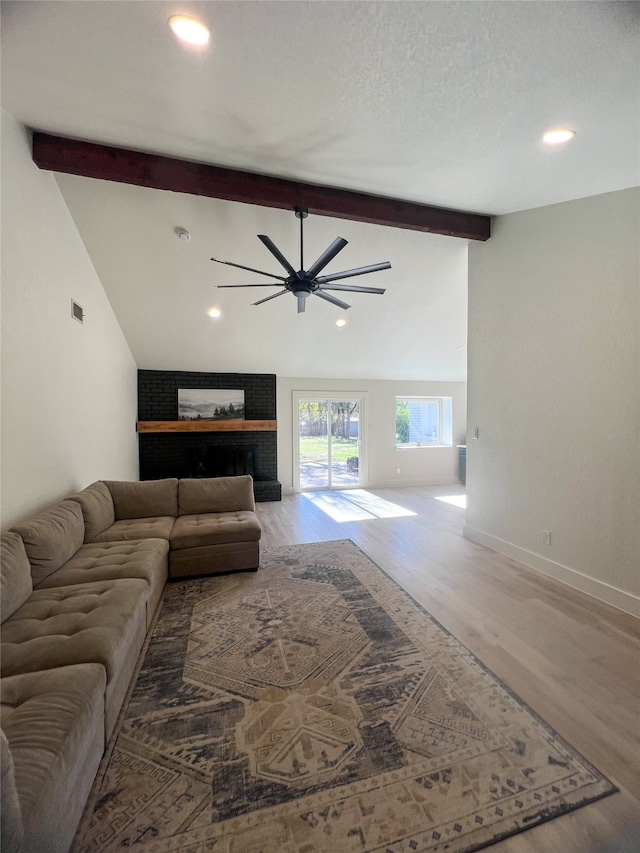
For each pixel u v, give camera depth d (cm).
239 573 319
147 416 600
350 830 119
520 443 338
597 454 271
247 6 130
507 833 118
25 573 192
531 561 328
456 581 301
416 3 125
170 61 161
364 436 715
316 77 166
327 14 132
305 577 311
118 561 242
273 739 153
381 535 423
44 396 268
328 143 223
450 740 151
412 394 744
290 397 673
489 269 366
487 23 131
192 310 472
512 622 239
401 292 472
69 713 120
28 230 246
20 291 236
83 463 346
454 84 164
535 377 321
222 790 132
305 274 287
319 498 626
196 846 115
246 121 205
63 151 245
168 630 233
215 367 617
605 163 224
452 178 259
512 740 151
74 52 158
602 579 268
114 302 439
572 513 290
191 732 157
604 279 266
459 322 551
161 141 235
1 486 215
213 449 631
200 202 319
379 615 249
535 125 191
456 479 768
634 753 145
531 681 185
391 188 283
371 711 167
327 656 206
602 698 173
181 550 306
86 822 121
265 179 275
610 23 128
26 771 100
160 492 359
